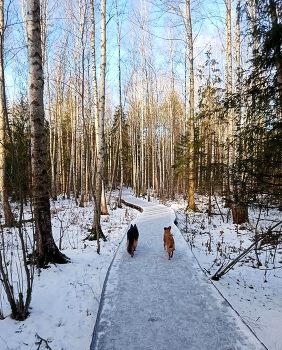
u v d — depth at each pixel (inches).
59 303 189.3
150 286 209.0
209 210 580.4
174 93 1181.7
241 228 445.7
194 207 654.5
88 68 558.3
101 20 413.7
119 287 207.6
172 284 212.2
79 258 281.1
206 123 613.0
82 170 795.4
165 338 141.4
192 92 613.6
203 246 362.6
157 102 1165.7
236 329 148.3
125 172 1835.6
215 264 291.4
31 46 235.0
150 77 1075.3
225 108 246.1
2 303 182.9
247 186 205.5
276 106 197.0
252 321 181.0
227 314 164.4
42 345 144.4
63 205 832.3
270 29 181.3
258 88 204.7
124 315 165.2
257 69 202.1
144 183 1440.7
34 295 194.9
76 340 152.4
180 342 137.8
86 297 201.8
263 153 198.4
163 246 335.6
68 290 207.6
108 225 516.7
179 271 242.4
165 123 1229.1
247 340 138.0
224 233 432.5
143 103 1126.4
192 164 607.8
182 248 318.0
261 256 319.9
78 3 564.4
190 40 601.3
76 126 906.7
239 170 208.4
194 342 137.5
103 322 157.4
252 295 223.8
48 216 246.1
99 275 245.8
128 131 1459.2
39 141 237.0
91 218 580.4
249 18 216.2
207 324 153.6
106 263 282.2
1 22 396.2
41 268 236.4
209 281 217.9
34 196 239.9
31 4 234.2
